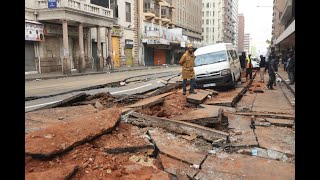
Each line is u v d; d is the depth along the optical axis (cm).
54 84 1788
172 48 6194
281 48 6425
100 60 3259
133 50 4619
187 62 1145
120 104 1010
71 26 3122
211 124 729
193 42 6969
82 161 452
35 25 2608
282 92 1476
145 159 513
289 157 544
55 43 2920
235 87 1563
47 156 436
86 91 1462
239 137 648
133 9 4512
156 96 1117
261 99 1238
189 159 510
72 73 2759
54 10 2605
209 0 12188
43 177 377
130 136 600
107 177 414
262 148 581
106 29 3794
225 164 504
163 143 575
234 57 1692
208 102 1040
